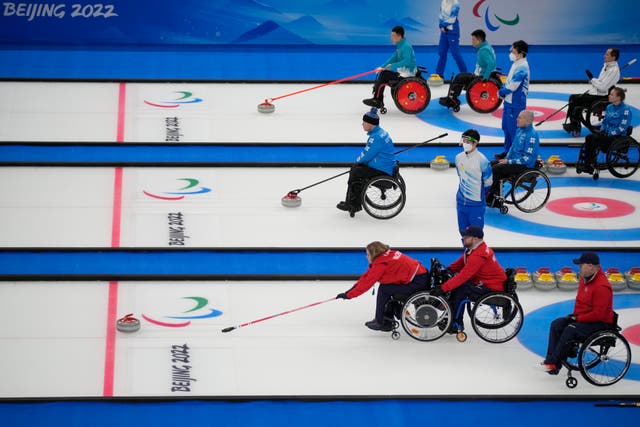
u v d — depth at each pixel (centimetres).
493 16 3172
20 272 2000
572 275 2016
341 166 2483
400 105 2741
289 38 3158
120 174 2388
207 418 1602
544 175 2248
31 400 1617
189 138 2570
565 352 1684
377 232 2183
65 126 2597
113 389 1658
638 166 2467
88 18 3086
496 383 1706
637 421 1631
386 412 1631
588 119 2666
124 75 2916
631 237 2220
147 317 1869
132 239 2122
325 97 2861
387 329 1820
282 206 2283
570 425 1619
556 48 3203
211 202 2284
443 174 2469
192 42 3136
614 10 3172
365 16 3142
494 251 2150
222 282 2005
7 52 3006
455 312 1795
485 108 2780
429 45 3194
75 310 1880
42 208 2222
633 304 1975
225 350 1775
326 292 1984
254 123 2672
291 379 1697
